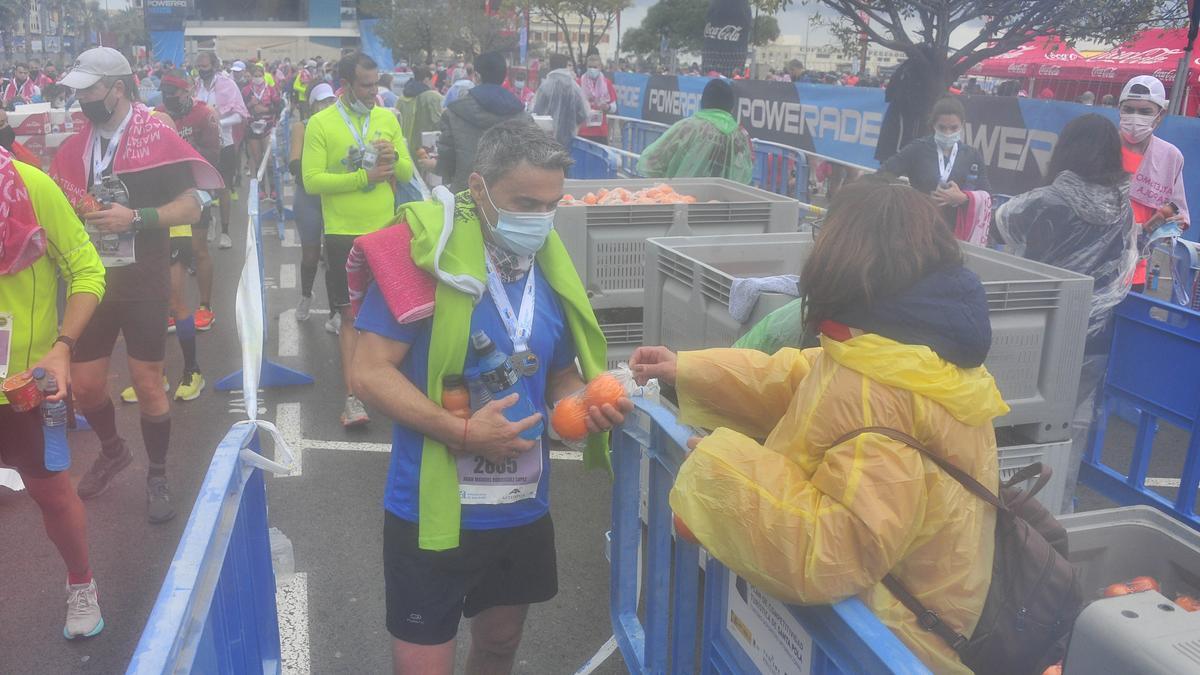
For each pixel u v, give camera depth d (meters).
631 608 3.19
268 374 6.41
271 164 13.35
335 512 4.65
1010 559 1.93
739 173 7.15
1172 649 1.54
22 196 3.16
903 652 1.58
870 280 1.75
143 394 4.40
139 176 4.17
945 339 1.77
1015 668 1.92
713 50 15.14
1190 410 3.85
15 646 3.58
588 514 4.68
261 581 2.57
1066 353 3.40
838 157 11.15
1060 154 4.15
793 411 1.87
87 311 3.40
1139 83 5.81
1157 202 5.96
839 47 10.77
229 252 10.73
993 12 8.74
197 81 11.38
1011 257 3.70
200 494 2.00
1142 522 2.75
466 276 2.18
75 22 69.00
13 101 29.02
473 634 2.64
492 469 2.31
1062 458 3.50
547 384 2.56
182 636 1.59
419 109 11.50
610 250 5.22
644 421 2.83
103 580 4.04
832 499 1.74
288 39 67.19
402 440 2.34
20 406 3.15
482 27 36.22
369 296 2.28
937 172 5.85
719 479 1.82
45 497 3.42
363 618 3.76
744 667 2.31
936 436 1.77
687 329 3.93
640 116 17.72
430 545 2.27
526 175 2.16
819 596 1.74
